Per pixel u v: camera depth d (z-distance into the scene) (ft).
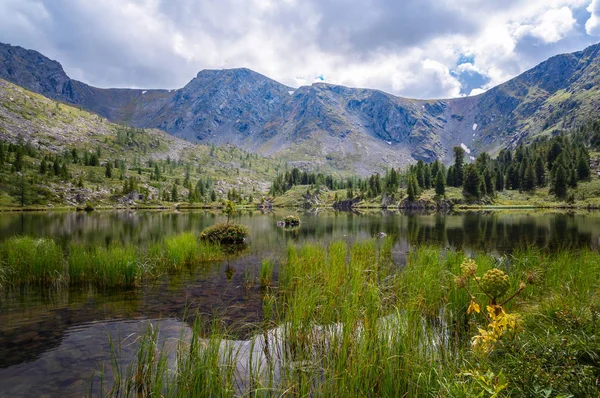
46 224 165.78
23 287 44.52
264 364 22.76
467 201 484.74
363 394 17.90
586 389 13.73
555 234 119.65
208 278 50.57
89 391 19.57
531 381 14.73
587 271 41.37
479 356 19.22
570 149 586.86
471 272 20.65
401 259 64.69
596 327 19.77
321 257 55.57
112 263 46.75
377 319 25.90
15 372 21.85
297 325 26.43
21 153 596.29
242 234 101.04
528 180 535.19
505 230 136.77
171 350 24.61
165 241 72.54
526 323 24.95
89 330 29.40
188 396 17.43
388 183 588.09
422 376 18.11
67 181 545.44
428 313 32.35
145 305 36.94
